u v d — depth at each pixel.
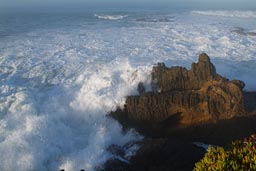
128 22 45.75
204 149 14.98
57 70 22.91
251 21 45.22
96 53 26.75
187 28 38.53
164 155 14.34
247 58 25.86
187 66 23.06
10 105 18.41
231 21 45.03
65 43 30.80
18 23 45.72
